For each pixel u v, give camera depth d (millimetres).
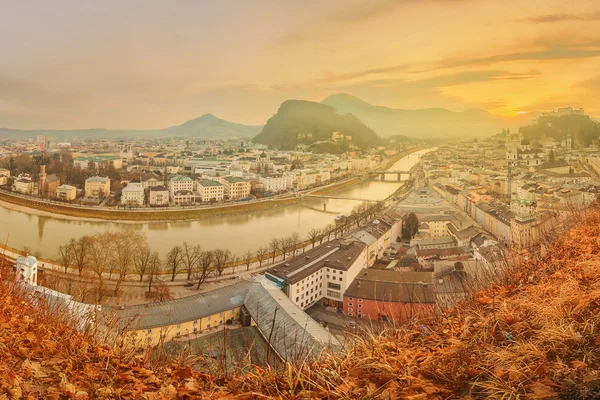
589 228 25672
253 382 11750
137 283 98375
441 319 17094
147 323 58688
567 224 32469
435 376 10844
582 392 8797
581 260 19266
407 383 10539
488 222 142875
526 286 18031
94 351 14484
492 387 9555
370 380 11023
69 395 11289
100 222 176500
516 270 22234
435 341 14383
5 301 18109
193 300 68312
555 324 12156
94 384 11930
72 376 12406
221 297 70312
